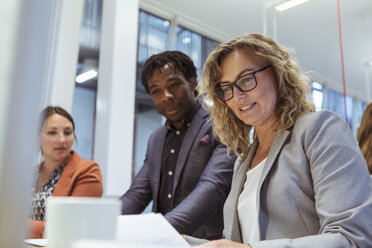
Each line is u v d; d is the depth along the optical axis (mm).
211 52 962
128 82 2668
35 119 137
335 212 600
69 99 2482
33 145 136
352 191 614
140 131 3184
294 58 949
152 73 1402
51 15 151
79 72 2844
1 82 130
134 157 3121
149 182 1422
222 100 951
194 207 1090
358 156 670
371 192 623
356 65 3242
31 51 137
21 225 133
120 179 2508
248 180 908
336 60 3154
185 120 1406
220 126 1059
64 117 1603
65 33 2504
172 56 1415
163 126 1497
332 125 737
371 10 3141
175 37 3459
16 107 131
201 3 3293
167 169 1369
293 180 741
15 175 130
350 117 3223
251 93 875
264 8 3125
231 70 900
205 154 1307
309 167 739
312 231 701
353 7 3137
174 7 3354
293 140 787
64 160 1593
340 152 673
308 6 3061
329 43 3139
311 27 3088
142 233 591
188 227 1066
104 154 2531
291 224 719
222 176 1172
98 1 2971
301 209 718
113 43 2660
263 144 941
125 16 2725
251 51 895
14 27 135
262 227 748
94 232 325
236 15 3281
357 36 3193
